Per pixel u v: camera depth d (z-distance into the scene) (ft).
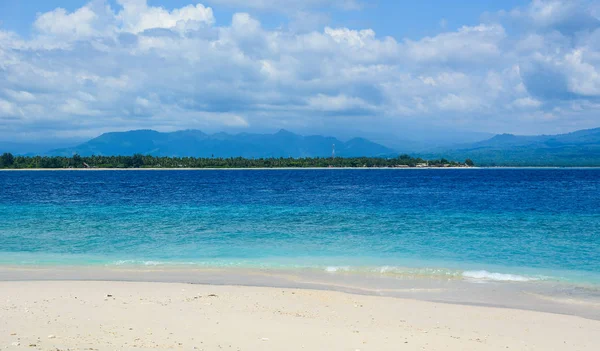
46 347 35.65
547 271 74.69
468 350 39.63
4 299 55.16
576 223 128.16
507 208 169.68
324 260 82.94
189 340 39.60
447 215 148.05
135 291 60.95
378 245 96.94
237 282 67.92
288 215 150.00
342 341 40.75
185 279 69.67
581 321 50.08
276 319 48.32
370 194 250.98
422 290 63.67
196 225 127.13
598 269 75.82
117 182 411.54
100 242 101.50
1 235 110.73
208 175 617.21
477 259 83.46
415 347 39.75
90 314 48.32
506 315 52.01
